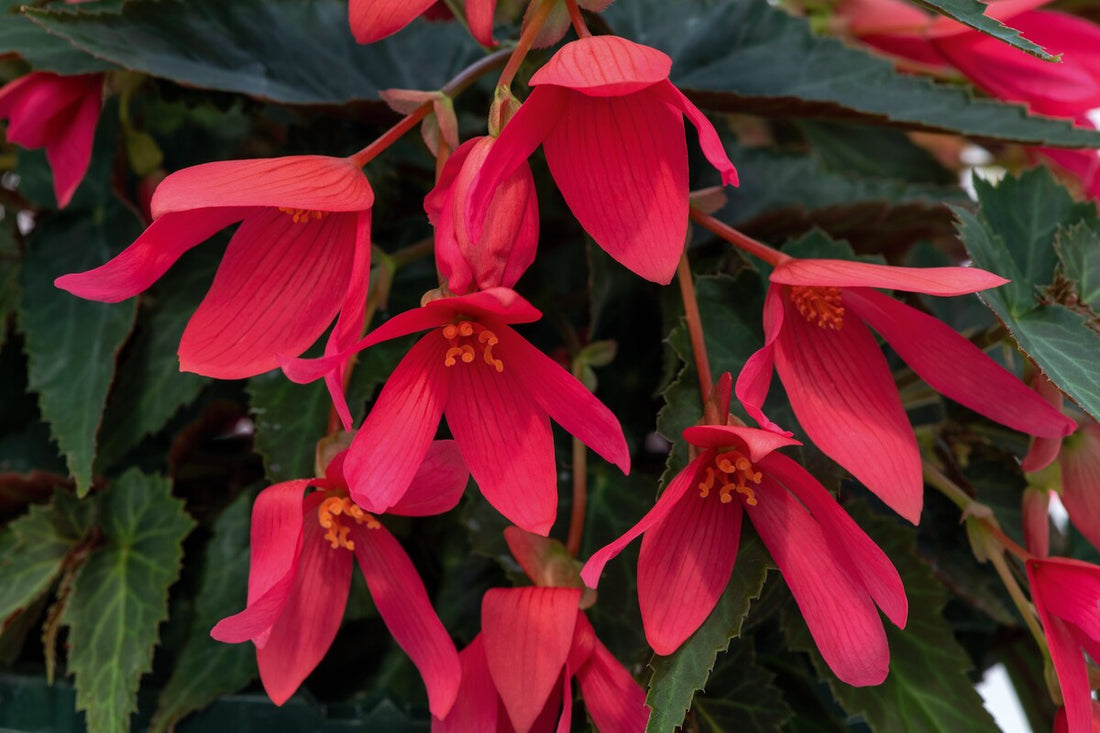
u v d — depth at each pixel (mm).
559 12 334
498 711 361
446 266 309
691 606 339
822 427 347
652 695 334
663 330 422
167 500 437
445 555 436
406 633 363
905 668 402
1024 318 385
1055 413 348
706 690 404
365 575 364
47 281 448
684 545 344
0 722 437
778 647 440
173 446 457
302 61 430
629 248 322
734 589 346
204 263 455
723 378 343
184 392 438
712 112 451
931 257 455
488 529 406
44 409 423
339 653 448
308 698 421
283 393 417
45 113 415
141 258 323
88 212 460
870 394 354
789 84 448
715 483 351
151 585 426
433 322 322
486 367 334
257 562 335
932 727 393
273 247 343
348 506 353
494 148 302
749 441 313
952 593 460
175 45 407
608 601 398
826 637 339
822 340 359
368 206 324
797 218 440
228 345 338
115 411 441
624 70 302
